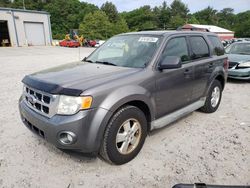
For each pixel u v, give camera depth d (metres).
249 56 8.35
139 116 3.13
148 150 3.44
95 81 2.83
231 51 9.29
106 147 2.83
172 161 3.16
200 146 3.58
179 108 3.96
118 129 2.88
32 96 2.99
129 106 3.00
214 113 5.06
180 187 1.86
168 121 3.70
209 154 3.35
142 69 3.28
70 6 85.19
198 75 4.23
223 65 5.09
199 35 4.54
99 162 3.12
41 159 3.17
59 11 81.69
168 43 3.68
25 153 3.31
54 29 81.88
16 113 4.89
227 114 5.01
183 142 3.70
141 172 2.92
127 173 2.90
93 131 2.65
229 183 2.72
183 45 4.03
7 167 2.99
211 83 4.71
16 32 35.88
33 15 37.44
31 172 2.90
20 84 7.83
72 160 3.16
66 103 2.62
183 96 3.95
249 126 4.36
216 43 5.09
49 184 2.69
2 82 8.16
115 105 2.76
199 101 4.53
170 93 3.61
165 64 3.28
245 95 6.67
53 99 2.68
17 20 35.56
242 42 9.45
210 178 2.81
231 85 8.03
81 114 2.59
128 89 2.92
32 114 2.91
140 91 3.05
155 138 3.82
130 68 3.35
